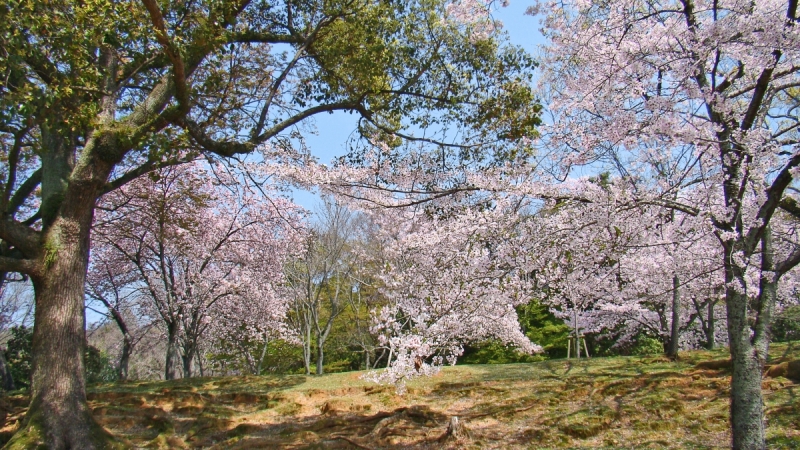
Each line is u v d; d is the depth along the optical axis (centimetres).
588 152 546
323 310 2114
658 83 528
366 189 690
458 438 792
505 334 1113
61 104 626
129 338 1593
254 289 1529
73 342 658
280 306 1684
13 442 597
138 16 627
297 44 891
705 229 544
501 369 1388
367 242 1720
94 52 722
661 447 691
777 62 484
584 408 906
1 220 653
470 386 1173
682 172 538
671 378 1023
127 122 694
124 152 700
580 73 543
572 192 585
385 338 703
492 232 656
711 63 550
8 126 642
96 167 688
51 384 634
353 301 1925
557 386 1094
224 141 768
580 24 546
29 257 670
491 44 796
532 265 646
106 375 2084
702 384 967
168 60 721
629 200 535
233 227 1474
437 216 714
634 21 509
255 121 872
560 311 1591
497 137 768
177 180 1283
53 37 596
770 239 525
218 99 859
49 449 599
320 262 1727
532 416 905
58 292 661
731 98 540
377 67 817
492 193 642
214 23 661
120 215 1307
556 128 573
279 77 838
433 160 702
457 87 834
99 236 1316
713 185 499
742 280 481
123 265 1552
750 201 508
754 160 464
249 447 803
